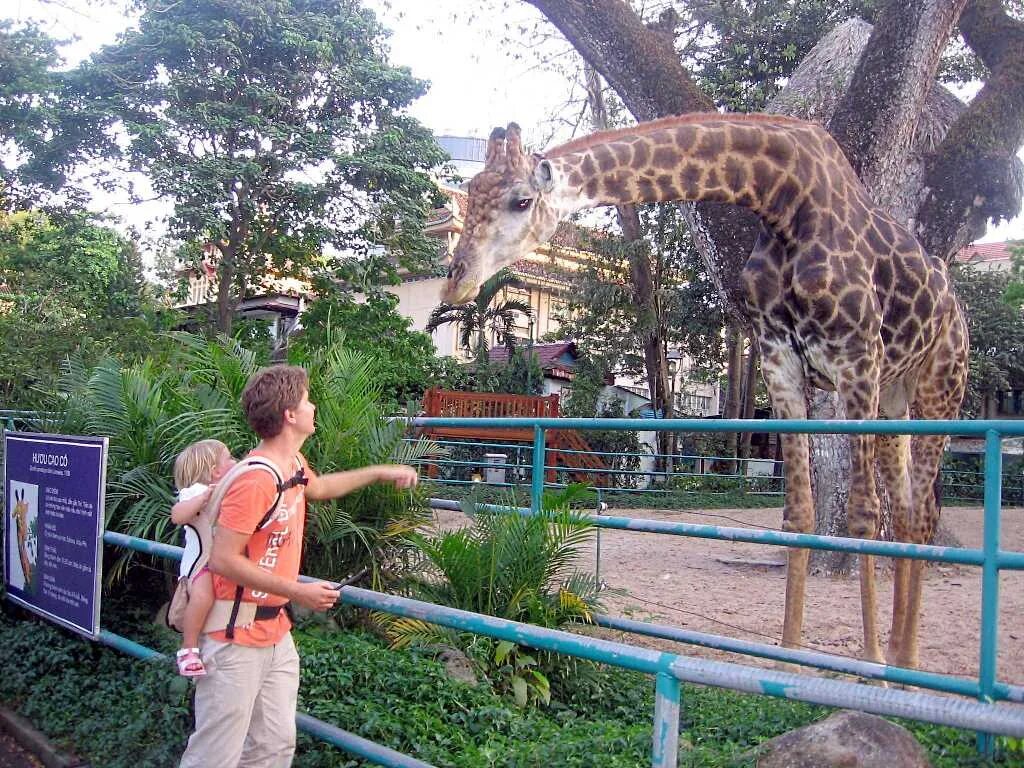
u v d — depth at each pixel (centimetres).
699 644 473
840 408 949
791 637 503
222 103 1870
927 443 581
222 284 2030
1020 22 969
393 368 2042
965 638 647
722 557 1031
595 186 503
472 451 1778
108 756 428
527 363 2495
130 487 584
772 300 538
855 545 408
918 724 398
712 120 530
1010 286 2116
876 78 873
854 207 532
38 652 533
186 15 1919
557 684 500
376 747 309
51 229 2331
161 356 888
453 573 511
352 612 566
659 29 979
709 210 888
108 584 588
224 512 284
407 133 2052
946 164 909
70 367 718
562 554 531
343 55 2033
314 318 2123
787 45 1727
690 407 3228
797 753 305
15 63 1833
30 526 556
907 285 543
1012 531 1428
